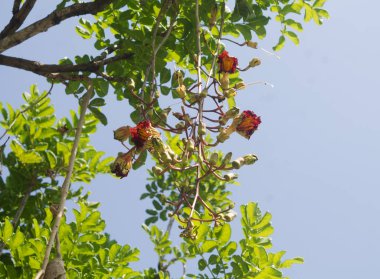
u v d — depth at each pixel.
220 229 4.05
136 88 4.32
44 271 2.94
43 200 5.23
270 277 3.88
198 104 3.28
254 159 3.13
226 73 3.62
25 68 3.79
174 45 4.32
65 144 5.20
